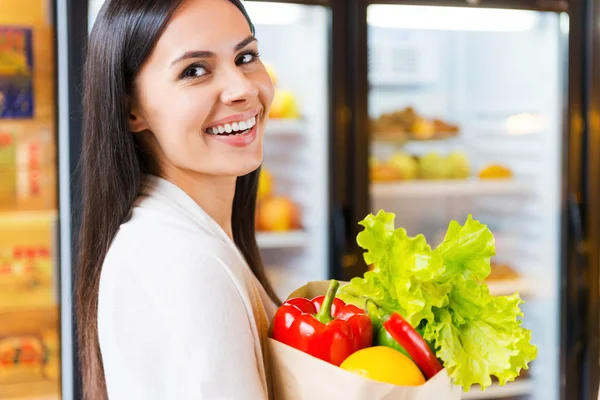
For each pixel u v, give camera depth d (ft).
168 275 2.69
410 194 9.38
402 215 9.61
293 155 9.25
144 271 2.76
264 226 8.98
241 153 2.98
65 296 7.07
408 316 2.49
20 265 7.76
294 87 8.79
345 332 2.58
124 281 2.81
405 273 2.51
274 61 8.73
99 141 3.05
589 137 8.52
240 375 2.57
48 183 7.79
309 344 2.56
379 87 9.16
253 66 3.06
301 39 8.67
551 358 9.07
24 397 8.01
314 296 3.18
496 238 9.78
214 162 2.95
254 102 2.96
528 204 9.46
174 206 2.99
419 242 2.53
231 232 3.50
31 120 7.61
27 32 7.48
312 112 8.58
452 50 9.35
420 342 2.44
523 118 9.35
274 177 9.29
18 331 8.04
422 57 9.23
